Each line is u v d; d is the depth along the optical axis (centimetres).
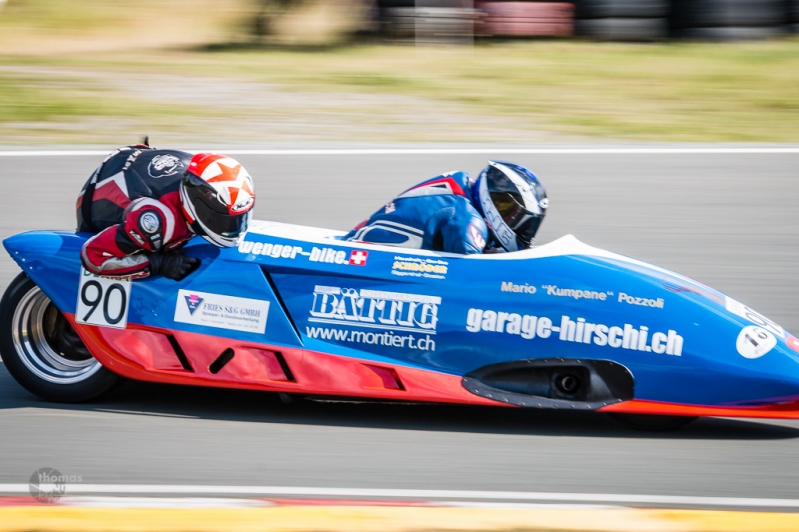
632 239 2566
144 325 1588
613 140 3591
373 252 1603
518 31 5731
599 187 2978
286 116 3903
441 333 1552
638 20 5722
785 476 1433
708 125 3872
